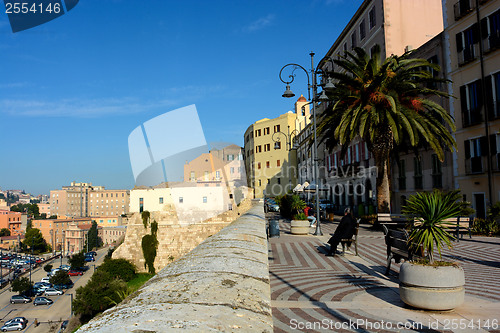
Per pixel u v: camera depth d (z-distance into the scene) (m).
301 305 6.36
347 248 13.26
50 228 161.62
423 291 5.78
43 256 143.00
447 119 21.44
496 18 22.89
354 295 7.05
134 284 49.94
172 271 2.67
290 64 22.61
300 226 18.77
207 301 1.90
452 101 26.52
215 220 53.38
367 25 38.91
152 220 54.03
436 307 5.72
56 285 87.62
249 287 2.32
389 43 34.81
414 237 6.50
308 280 8.50
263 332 1.58
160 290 2.09
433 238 6.29
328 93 22.59
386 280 8.43
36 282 97.75
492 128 23.08
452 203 6.45
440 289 5.72
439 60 27.78
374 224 22.73
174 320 1.54
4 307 75.75
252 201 54.56
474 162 24.28
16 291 82.25
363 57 22.50
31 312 72.25
